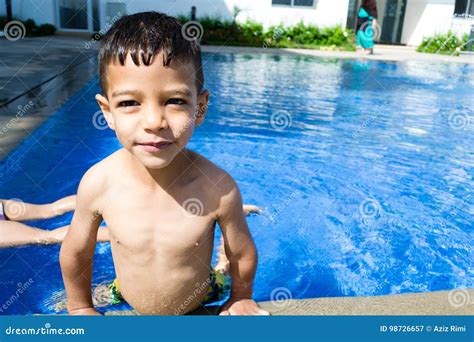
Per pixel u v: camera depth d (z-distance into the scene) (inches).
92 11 588.7
